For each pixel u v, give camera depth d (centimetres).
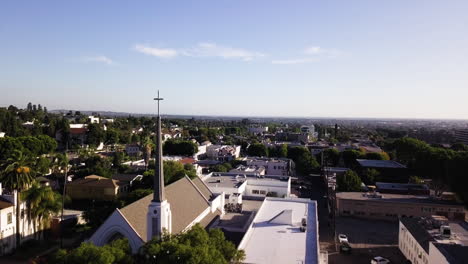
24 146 12012
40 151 13000
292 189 10406
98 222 5891
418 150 11969
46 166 9812
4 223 5122
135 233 3562
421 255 4678
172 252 2619
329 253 5550
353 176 9069
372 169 10850
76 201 8306
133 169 11325
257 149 15888
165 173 7850
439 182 9975
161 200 3369
